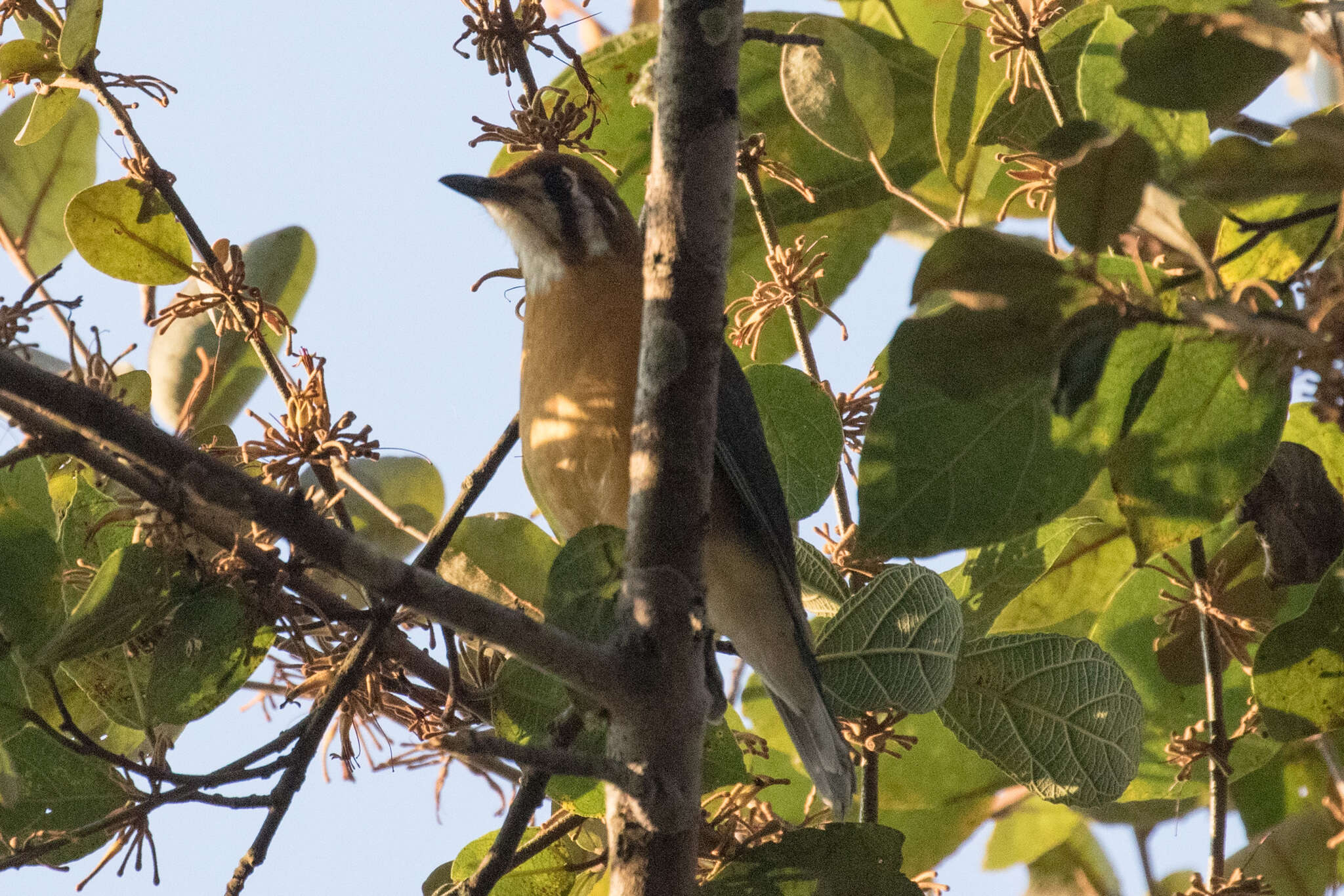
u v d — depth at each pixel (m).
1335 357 4.08
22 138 7.40
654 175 5.00
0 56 7.29
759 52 9.09
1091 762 6.93
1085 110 5.94
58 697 5.69
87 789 6.04
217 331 7.37
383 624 6.26
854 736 7.42
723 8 4.94
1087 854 8.65
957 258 4.22
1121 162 4.12
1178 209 4.39
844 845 6.53
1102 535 7.89
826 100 7.68
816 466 7.34
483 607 4.54
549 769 4.59
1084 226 4.19
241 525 6.55
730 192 4.97
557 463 7.75
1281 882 7.77
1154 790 7.68
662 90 4.98
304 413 6.38
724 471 7.96
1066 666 7.05
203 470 4.25
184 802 5.88
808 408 7.35
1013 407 5.23
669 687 4.88
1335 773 7.30
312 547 4.35
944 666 6.71
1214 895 6.57
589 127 8.43
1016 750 7.01
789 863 6.51
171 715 6.39
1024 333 4.30
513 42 7.47
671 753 4.91
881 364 7.33
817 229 9.19
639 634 4.86
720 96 4.93
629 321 7.72
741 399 7.99
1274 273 5.40
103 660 6.50
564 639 4.74
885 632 6.85
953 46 8.20
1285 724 6.14
